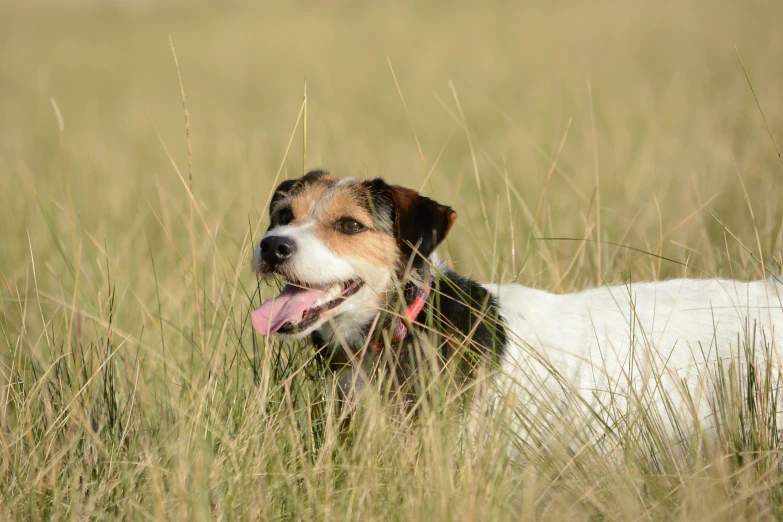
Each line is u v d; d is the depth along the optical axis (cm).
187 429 739
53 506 695
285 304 810
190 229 954
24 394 835
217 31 5238
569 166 1803
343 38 4675
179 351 920
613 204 1412
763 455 690
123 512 686
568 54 3703
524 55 3762
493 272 934
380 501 675
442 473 654
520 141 2106
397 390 773
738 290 855
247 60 4138
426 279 823
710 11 4897
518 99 2788
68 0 7731
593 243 1155
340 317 839
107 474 727
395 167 1875
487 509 634
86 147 2217
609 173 1650
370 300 834
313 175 934
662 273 1095
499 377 780
